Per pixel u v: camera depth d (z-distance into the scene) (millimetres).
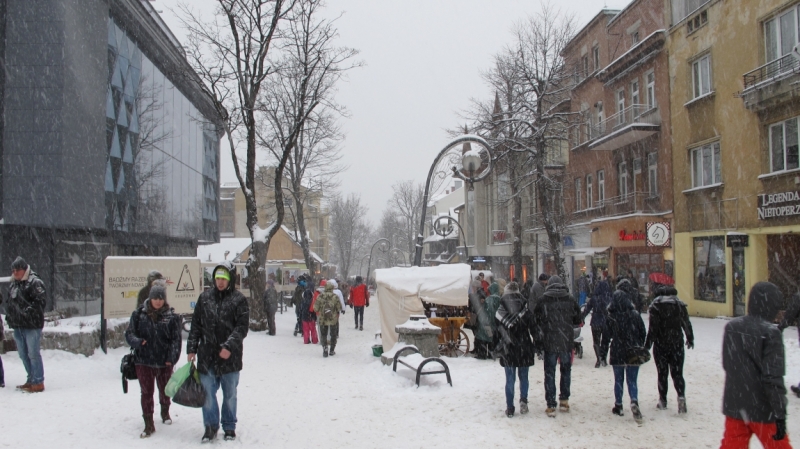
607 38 29359
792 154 17344
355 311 21969
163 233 28719
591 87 30984
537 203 35875
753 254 18641
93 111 21656
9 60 19953
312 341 16734
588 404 8555
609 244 27812
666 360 8109
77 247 22562
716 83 20438
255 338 17828
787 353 11750
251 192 20547
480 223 51469
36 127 19766
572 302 8109
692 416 7828
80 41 20859
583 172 31781
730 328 4918
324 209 72125
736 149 19453
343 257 71438
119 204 23891
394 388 9688
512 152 27406
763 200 18156
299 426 7359
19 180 19688
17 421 7078
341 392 9477
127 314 13336
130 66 25156
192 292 15133
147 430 6719
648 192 25328
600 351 11805
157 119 28109
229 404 6688
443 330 13680
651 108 24594
